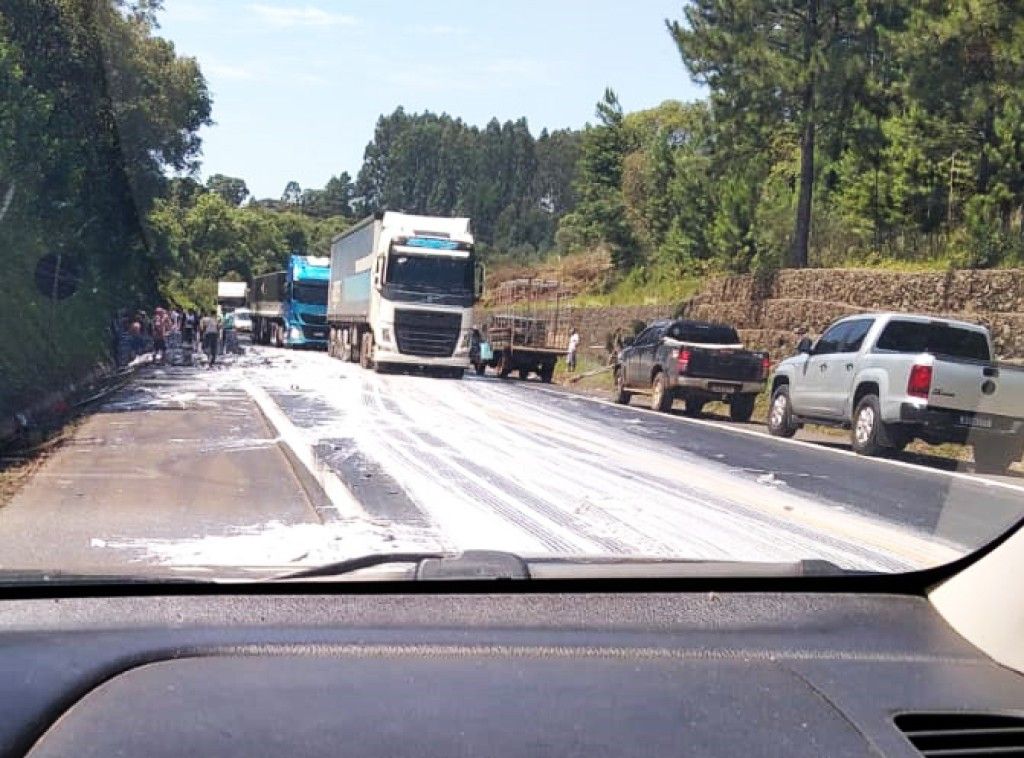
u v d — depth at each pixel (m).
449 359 29.70
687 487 12.24
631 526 9.54
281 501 9.75
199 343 37.97
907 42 24.45
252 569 4.46
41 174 19.09
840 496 12.23
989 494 12.80
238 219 44.09
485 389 27.30
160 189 22.44
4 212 18.62
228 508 9.21
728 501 11.34
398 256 29.39
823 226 35.59
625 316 45.41
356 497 10.27
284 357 40.00
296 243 56.47
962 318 26.22
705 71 31.52
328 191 64.81
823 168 37.59
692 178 45.81
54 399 18.92
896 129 29.72
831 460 15.84
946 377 15.43
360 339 34.31
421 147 77.25
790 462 15.39
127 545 7.30
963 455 17.42
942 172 29.91
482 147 84.50
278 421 17.14
